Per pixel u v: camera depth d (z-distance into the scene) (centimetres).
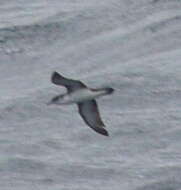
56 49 6931
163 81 6153
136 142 5375
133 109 5803
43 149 5366
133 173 5006
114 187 4878
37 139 5494
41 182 4988
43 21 7406
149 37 7031
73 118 5716
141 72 6312
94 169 5078
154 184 4875
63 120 5703
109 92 2662
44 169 5116
